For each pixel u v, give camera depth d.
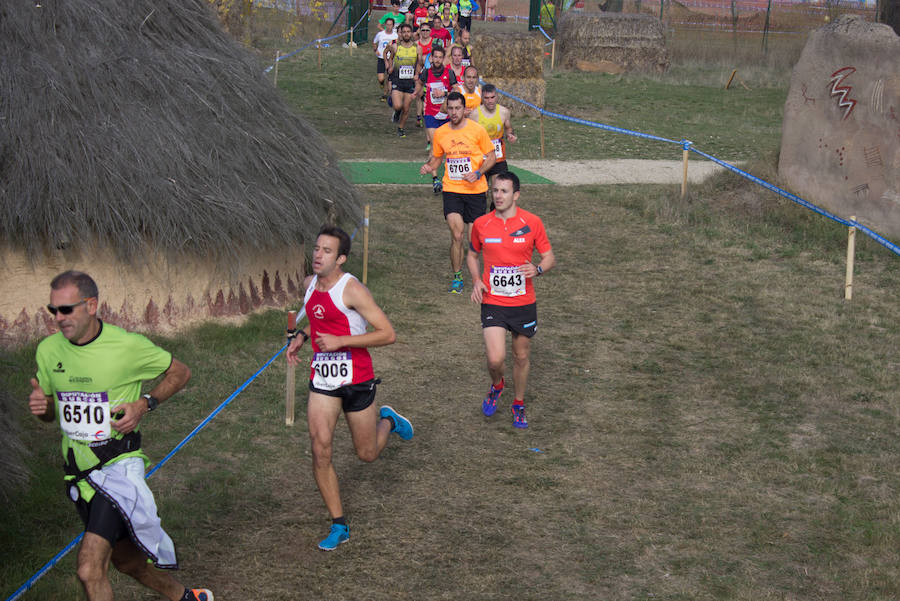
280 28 74.06
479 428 16.72
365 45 74.06
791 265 26.75
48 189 17.98
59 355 9.82
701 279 25.67
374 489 14.34
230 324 20.67
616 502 14.05
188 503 13.63
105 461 9.89
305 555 12.40
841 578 12.00
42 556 12.01
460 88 36.31
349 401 12.61
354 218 23.64
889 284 24.97
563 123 49.78
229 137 20.77
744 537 13.07
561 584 11.88
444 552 12.57
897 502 14.00
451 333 21.52
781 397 18.11
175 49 21.59
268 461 15.13
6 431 13.05
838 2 81.00
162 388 10.23
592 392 18.41
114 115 19.33
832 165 29.69
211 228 19.39
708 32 83.38
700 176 37.81
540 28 80.88
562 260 27.34
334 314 12.27
